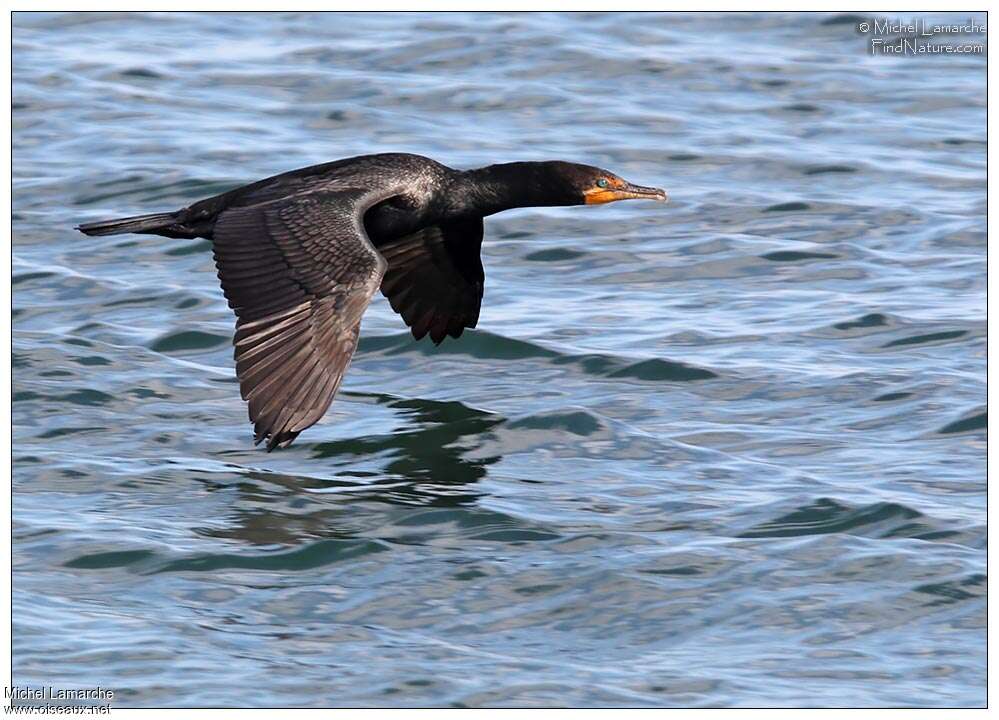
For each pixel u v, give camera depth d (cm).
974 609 1159
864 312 1720
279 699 1052
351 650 1110
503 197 1393
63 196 2016
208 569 1215
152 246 1884
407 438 1455
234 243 1228
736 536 1262
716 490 1348
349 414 1513
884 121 2272
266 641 1122
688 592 1184
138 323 1702
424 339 1655
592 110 2278
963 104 2331
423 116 2250
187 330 1675
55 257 1862
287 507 1315
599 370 1596
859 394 1536
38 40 2495
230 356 1636
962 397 1520
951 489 1346
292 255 1209
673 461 1408
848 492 1334
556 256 1884
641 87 2362
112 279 1803
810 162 2131
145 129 2189
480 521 1288
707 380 1572
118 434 1457
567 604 1170
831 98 2344
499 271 1850
